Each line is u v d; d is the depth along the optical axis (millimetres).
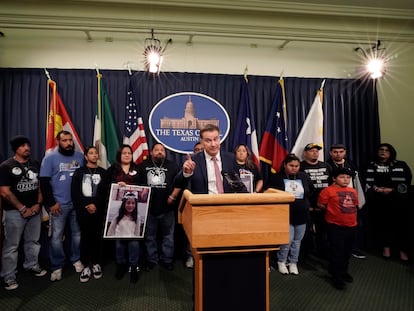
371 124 3893
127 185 2721
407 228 3465
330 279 2955
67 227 3398
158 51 3387
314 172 3398
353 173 3580
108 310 2387
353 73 4000
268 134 3701
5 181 2697
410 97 4051
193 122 3623
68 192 3027
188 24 3561
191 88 3664
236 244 1292
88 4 3357
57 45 3541
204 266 1352
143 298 2568
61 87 3465
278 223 1324
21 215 2799
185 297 2590
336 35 3805
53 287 2768
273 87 3812
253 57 3842
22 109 3398
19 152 2816
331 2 3449
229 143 3711
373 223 3684
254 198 1287
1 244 2848
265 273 1388
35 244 3000
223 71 3795
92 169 3029
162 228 3188
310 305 2469
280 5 3451
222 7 3393
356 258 3518
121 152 2969
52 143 3252
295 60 3916
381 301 2539
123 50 3631
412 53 4035
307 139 3732
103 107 3447
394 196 3496
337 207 2824
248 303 1379
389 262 3400
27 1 3289
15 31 3484
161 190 3090
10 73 3402
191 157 1684
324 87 3900
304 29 3727
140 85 3584
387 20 3793
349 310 2396
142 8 3445
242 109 3660
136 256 2930
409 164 4082
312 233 3555
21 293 2654
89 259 3021
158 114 3566
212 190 1601
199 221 1268
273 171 3633
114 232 2688
